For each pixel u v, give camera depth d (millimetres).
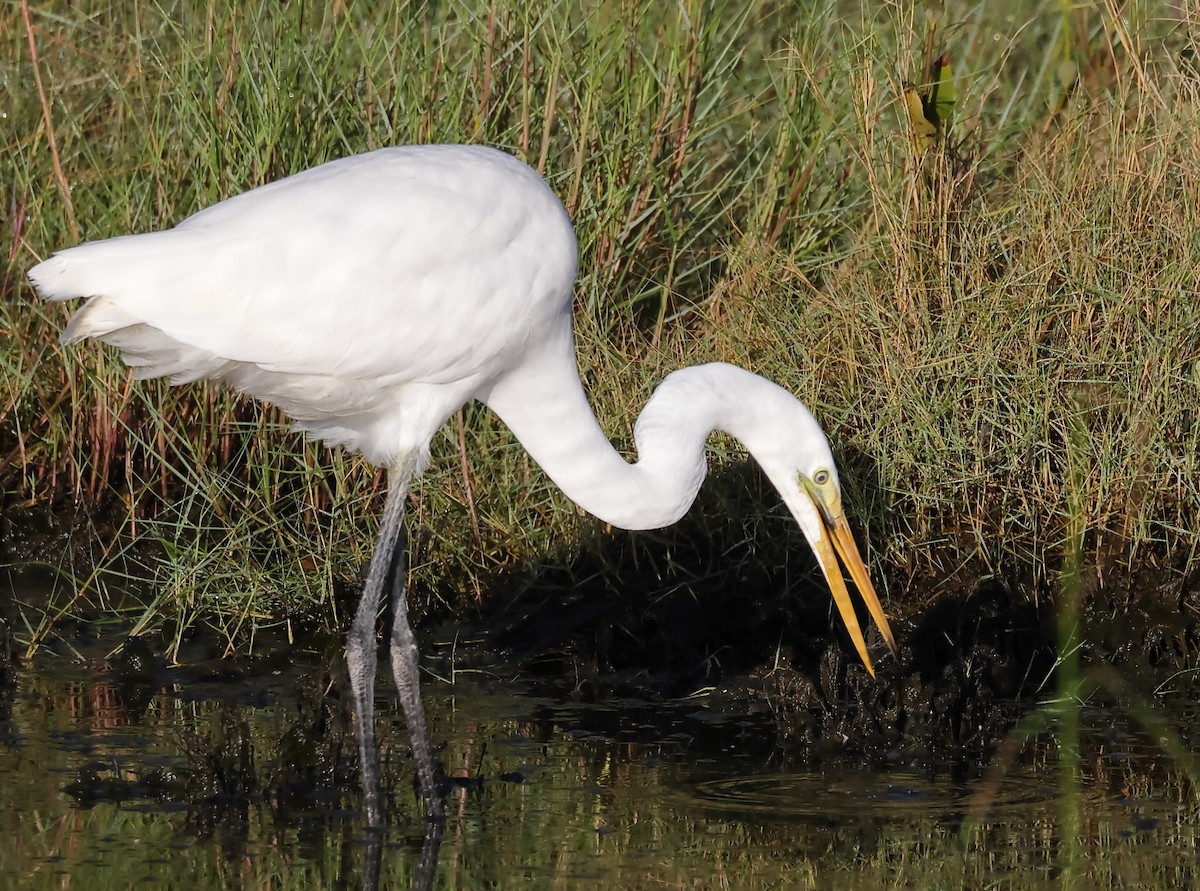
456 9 13328
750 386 9672
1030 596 11227
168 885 7465
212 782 8727
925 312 11602
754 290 12500
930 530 11406
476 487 11969
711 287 13469
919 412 11242
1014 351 11570
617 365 12188
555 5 13109
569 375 9500
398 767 9273
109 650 10984
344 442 9562
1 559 12000
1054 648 10891
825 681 10039
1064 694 10344
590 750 9562
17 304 12859
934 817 8445
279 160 12211
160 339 8719
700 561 11719
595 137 13203
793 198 13695
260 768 9070
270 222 8438
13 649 10938
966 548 11367
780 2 15359
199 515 11984
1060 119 13586
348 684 10250
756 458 9875
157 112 12648
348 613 11492
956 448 11258
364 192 8641
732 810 8555
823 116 13758
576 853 7949
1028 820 8367
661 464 9617
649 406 9711
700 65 13797
